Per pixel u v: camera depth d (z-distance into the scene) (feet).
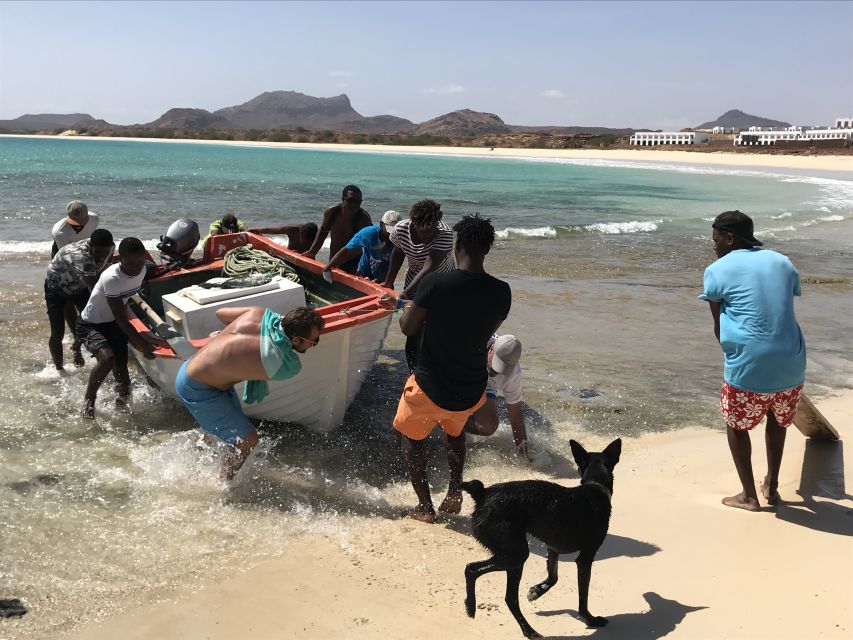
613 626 10.93
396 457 18.71
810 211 86.02
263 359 14.73
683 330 30.99
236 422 16.01
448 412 14.38
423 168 200.03
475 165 226.79
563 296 36.83
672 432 20.10
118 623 11.46
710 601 11.34
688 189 126.00
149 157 245.86
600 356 26.99
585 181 148.87
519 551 10.71
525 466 18.06
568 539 10.76
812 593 11.11
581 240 59.31
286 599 12.19
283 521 15.12
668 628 10.68
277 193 100.68
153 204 79.30
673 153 333.83
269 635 11.18
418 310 13.76
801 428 18.21
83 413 20.06
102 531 14.34
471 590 11.16
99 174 137.08
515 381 17.69
